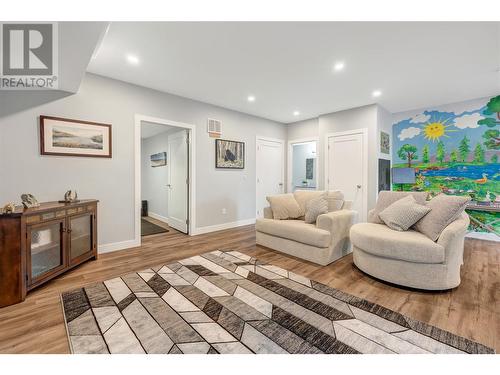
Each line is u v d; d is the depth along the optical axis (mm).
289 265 2625
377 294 1981
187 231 4141
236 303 1820
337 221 2762
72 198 2607
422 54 2508
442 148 4191
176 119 3783
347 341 1413
